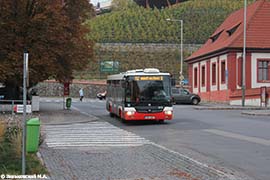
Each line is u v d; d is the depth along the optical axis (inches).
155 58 3759.8
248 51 2262.6
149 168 506.3
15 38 1282.0
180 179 443.8
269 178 454.0
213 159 580.7
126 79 1125.7
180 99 2244.1
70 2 1400.1
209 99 2564.0
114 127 1064.2
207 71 2608.3
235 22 2615.7
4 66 1253.7
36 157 530.3
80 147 705.0
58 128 1035.9
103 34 3988.7
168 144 745.0
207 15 4252.0
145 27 4094.5
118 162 550.6
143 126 1083.9
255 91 2027.6
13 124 662.5
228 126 1051.3
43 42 1301.7
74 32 1384.1
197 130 970.7
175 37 3939.5
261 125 1069.1
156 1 4943.4
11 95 1438.2
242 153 631.8
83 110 1691.7
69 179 442.6
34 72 1293.1
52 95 3243.1
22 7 1284.4
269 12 2407.7
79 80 3422.7
